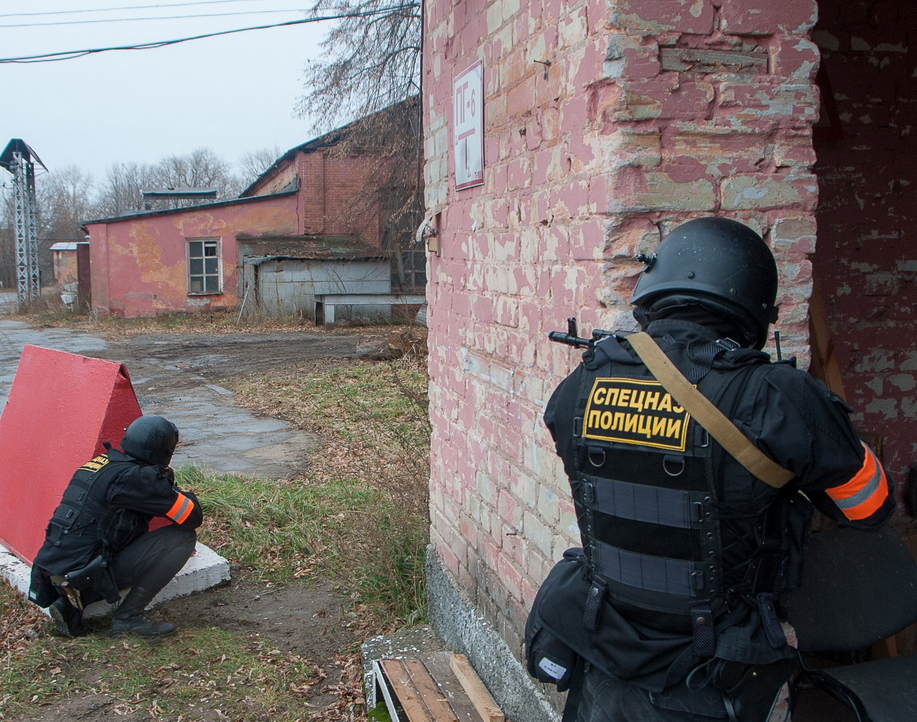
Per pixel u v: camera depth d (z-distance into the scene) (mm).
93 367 5016
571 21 2510
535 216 2881
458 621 3836
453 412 4012
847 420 1542
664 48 2279
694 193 2312
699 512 1554
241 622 4730
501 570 3383
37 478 5215
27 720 3547
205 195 34469
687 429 1561
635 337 1727
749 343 1737
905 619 2367
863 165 4012
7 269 54281
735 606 1585
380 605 4863
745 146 2346
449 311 4043
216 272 25297
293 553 5777
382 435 9398
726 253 1722
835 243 4020
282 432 10266
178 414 11562
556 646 1824
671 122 2291
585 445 1726
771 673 1593
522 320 3057
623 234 2311
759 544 1562
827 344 3229
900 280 4105
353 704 3748
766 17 2326
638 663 1633
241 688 3863
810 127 2381
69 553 4172
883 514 1574
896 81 4004
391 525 5434
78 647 4223
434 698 3332
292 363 15812
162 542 4414
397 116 17766
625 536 1658
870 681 2279
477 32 3428
